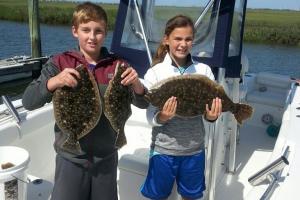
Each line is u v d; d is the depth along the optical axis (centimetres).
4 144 329
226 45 334
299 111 451
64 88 224
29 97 240
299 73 1839
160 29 372
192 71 285
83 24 243
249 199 290
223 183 407
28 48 2320
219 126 337
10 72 1496
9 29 3244
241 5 363
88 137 248
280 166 291
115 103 237
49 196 301
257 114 579
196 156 279
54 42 2597
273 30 3067
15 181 251
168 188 285
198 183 285
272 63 2117
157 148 280
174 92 257
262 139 536
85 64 246
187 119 274
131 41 379
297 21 3756
